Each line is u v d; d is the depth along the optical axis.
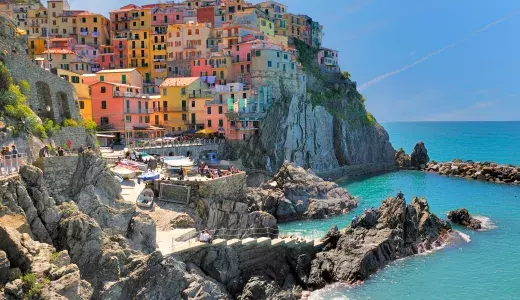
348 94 171.25
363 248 60.16
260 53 135.38
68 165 46.75
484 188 122.31
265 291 48.41
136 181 66.44
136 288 39.88
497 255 65.50
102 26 168.12
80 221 39.69
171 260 42.75
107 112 111.25
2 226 32.94
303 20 193.88
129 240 46.84
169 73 153.88
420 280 57.00
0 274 31.27
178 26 154.38
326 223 86.00
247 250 54.22
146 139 111.81
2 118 50.62
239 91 129.00
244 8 165.62
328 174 137.25
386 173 154.12
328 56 191.88
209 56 146.62
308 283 55.59
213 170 75.12
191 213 61.62
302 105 137.50
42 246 35.88
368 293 53.72
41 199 40.00
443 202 103.12
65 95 69.69
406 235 67.69
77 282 33.50
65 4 172.38
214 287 44.72
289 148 129.12
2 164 41.19
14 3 178.12
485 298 52.56
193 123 130.75
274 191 94.81
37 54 143.62
